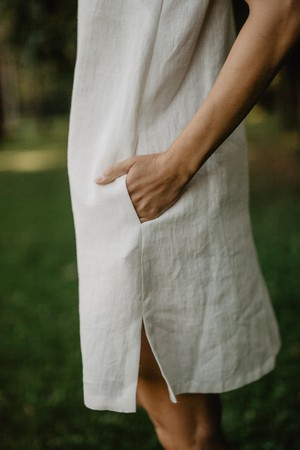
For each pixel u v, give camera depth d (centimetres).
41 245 564
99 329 100
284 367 258
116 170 98
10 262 507
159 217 98
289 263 412
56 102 2631
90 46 100
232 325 105
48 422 235
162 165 95
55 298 395
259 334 111
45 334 330
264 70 88
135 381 99
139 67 96
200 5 95
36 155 1555
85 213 102
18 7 467
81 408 244
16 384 271
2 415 244
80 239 104
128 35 98
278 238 492
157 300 100
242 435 212
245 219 110
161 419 113
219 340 104
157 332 101
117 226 99
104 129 102
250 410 228
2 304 393
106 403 101
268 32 86
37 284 433
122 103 98
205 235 100
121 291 99
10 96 2597
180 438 113
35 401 253
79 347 307
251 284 109
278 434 210
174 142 95
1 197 928
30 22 476
